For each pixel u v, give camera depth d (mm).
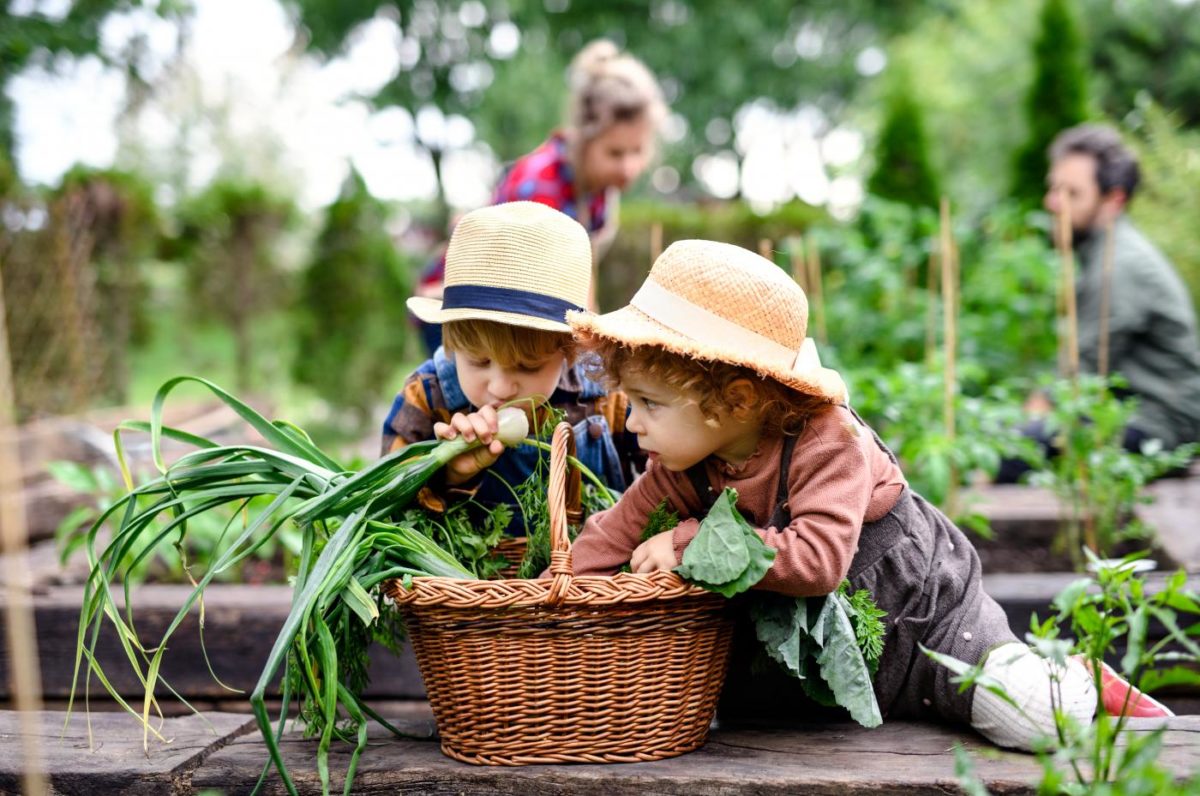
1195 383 4363
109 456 4785
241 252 10227
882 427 4172
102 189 7680
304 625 1749
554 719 1866
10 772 1950
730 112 21156
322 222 9586
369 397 9703
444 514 2131
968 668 1653
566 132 3973
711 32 19891
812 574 1796
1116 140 4570
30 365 6410
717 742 2023
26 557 3645
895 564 2031
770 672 2125
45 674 2832
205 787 1937
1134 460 3543
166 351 12336
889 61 16797
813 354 1961
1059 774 1603
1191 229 6969
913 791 1796
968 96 12547
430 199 23031
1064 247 3600
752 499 1963
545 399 2102
